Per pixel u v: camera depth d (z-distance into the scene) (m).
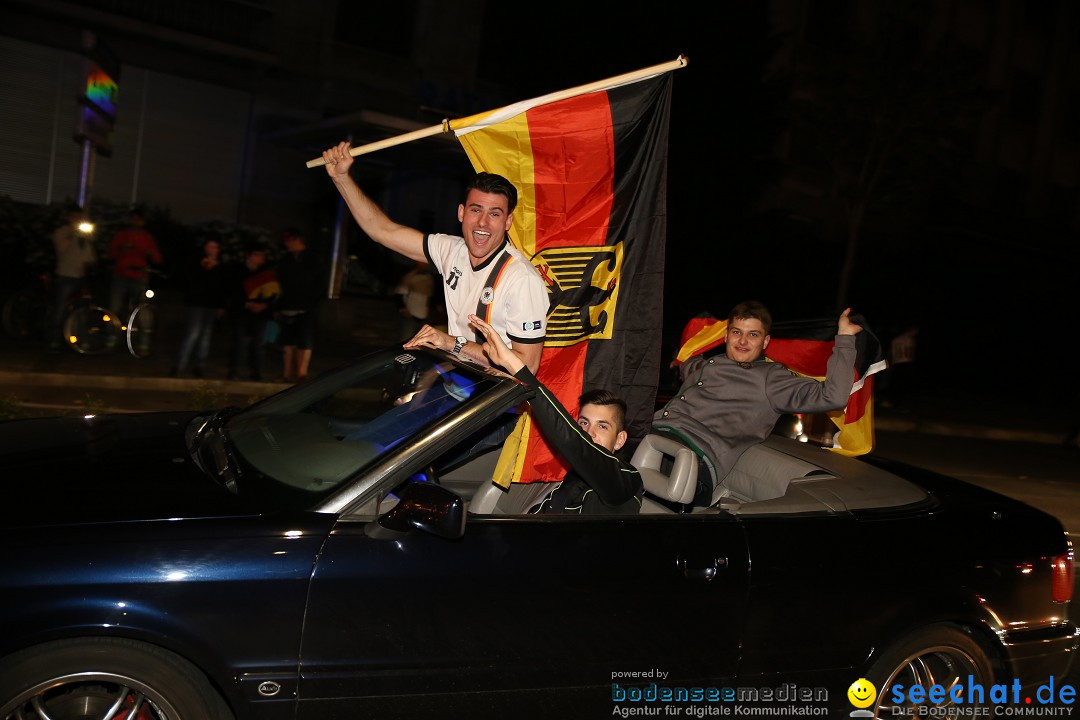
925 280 25.61
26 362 10.84
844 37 24.02
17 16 16.83
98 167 17.94
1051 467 12.98
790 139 24.23
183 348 11.05
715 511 3.30
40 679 2.49
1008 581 3.54
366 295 19.19
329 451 3.14
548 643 2.94
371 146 4.26
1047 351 27.08
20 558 2.50
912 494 3.72
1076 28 30.86
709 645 3.13
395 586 2.76
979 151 29.27
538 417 3.21
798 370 5.17
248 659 2.64
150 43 17.97
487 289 3.88
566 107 4.27
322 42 19.67
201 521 2.70
